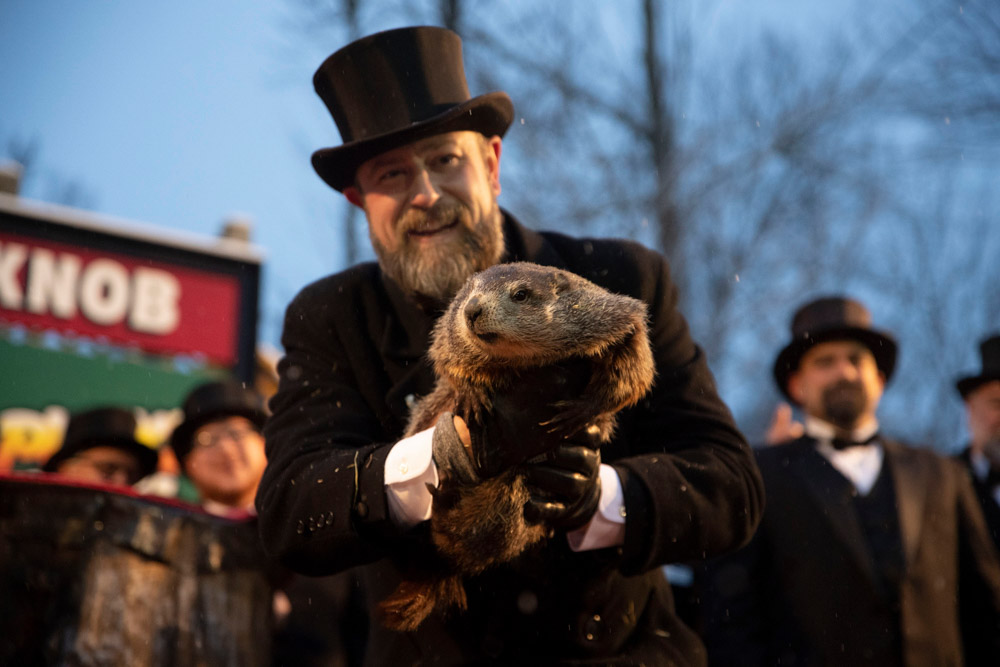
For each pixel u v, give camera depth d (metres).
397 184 3.56
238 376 10.28
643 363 3.03
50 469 6.05
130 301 9.95
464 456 2.91
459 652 3.36
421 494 3.07
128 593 4.24
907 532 5.46
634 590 3.46
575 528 3.06
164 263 10.20
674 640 3.57
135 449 6.15
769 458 5.85
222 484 5.78
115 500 4.38
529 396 2.90
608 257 3.74
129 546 4.30
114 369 9.69
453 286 3.53
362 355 3.70
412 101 3.59
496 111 3.61
